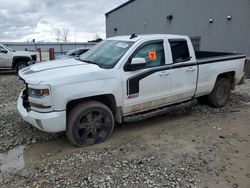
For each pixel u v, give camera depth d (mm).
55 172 3318
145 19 19234
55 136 4445
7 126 4828
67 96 3734
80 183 3072
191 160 3635
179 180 3141
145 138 4414
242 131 4758
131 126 4965
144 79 4461
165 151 3912
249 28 10594
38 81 3674
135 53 4391
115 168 3398
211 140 4340
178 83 4992
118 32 24391
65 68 4164
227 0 11594
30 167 3465
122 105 4312
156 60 4668
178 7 15211
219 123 5172
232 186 3057
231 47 11672
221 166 3492
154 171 3330
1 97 7445
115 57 4395
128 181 3111
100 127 4180
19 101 4457
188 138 4418
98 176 3213
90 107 3992
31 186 3035
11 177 3229
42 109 3713
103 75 4031
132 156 3740
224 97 6242
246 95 7422
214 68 5656
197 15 13656
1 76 13008
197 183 3092
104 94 4066
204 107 6195
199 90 5461
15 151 3945
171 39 4914
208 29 12977
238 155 3814
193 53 5238
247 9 10609
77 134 3965
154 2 17750
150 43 4602
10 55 13773
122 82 4219
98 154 3805
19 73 4445
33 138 4348
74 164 3510
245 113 5832
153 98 4672
